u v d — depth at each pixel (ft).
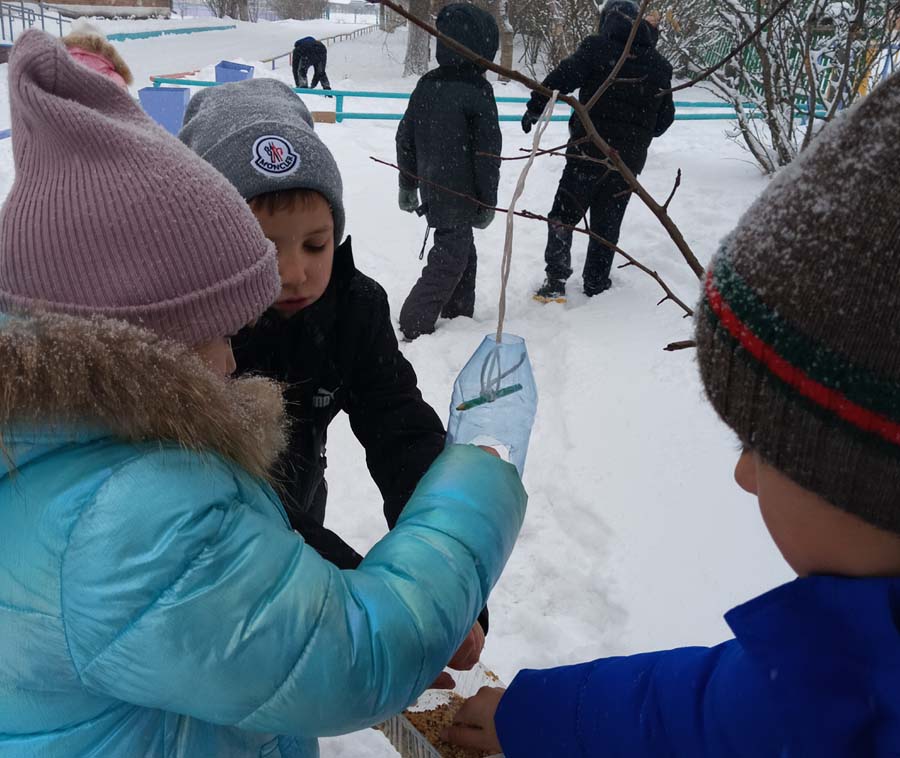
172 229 3.28
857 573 2.45
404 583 3.35
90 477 2.92
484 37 14.35
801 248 2.26
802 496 2.45
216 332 3.48
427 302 15.35
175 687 2.94
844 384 2.18
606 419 11.90
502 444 4.05
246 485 3.28
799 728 2.39
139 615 2.86
